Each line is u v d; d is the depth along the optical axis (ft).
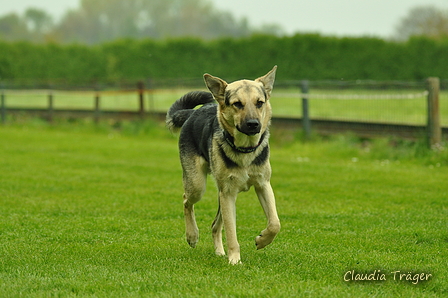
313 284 20.29
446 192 39.40
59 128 90.38
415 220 31.53
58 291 19.88
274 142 67.36
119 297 19.21
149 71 143.64
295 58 134.00
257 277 21.22
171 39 143.23
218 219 26.48
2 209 35.29
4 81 138.41
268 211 24.39
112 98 118.21
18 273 22.27
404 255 24.67
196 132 26.61
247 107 23.35
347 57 131.85
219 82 24.32
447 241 27.12
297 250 25.71
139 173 49.52
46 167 52.49
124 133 82.28
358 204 36.24
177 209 35.50
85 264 23.67
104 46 146.41
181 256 25.08
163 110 88.58
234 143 23.79
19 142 72.49
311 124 68.59
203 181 26.53
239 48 138.41
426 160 52.21
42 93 98.07
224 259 24.41
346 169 49.98
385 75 130.93
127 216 33.63
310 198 38.37
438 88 54.03
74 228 30.45
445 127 56.39
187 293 19.30
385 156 56.49
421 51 129.70
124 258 24.67
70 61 144.66
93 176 47.83
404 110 66.54
